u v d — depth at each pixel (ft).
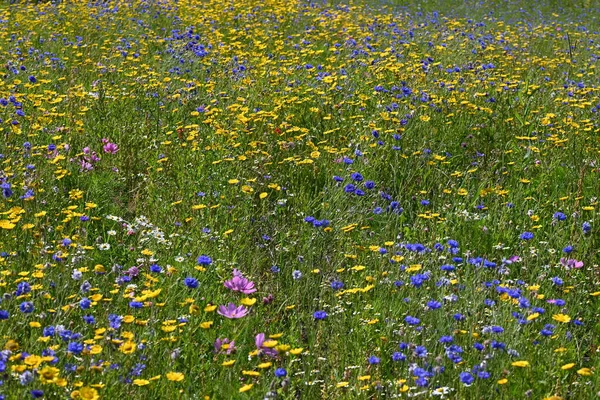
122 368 11.28
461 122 23.82
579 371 11.30
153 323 12.50
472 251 16.83
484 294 14.02
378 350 12.69
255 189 19.25
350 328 13.74
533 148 21.17
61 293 13.44
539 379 12.01
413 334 12.93
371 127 22.08
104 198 18.69
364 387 11.31
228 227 17.26
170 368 11.82
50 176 18.75
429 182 20.27
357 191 17.97
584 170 19.33
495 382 11.54
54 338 12.03
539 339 12.97
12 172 18.34
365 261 16.01
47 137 22.00
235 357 12.42
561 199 18.33
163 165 20.59
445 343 12.55
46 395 10.46
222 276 15.12
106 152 21.02
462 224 17.70
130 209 18.51
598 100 26.94
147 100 26.04
